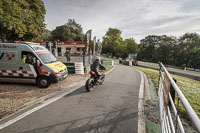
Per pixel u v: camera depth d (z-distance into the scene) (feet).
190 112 3.14
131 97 14.17
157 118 9.53
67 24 173.99
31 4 59.47
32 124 8.70
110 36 181.16
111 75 28.55
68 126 8.47
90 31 31.99
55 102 12.60
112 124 8.72
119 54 193.26
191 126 8.22
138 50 210.18
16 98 13.48
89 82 15.83
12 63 17.62
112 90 16.85
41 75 17.11
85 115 9.99
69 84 19.71
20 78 17.78
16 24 46.55
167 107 6.91
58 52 104.27
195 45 135.44
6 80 18.10
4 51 17.76
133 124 8.71
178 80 26.50
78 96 14.42
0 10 38.17
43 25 70.03
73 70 28.71
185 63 141.79
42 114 10.11
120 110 10.89
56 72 17.24
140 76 28.02
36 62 16.88
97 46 58.39
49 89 16.96
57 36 150.51
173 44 161.99
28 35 66.74
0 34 64.08
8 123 8.79
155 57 173.99
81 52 103.60
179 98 4.45
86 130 8.04
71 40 153.99
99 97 14.12
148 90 17.01
